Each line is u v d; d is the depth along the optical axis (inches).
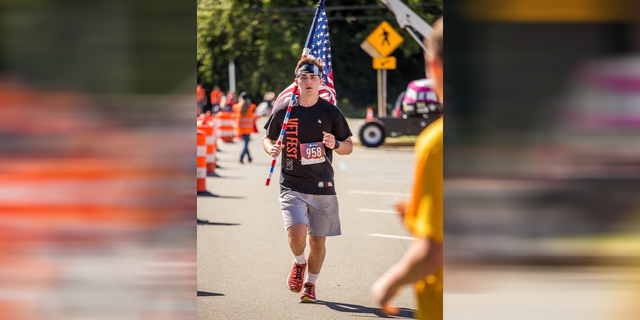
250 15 6525.6
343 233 1284.4
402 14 2282.2
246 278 952.9
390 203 1674.5
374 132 3415.4
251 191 1873.8
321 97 891.4
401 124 3400.6
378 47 3828.7
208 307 806.5
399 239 1227.9
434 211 381.4
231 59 6752.0
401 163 2719.0
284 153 832.3
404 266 389.7
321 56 928.3
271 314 783.7
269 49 6579.7
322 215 834.2
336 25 7071.9
